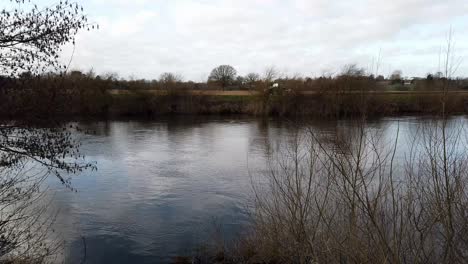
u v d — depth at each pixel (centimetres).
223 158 2338
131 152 2573
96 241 1118
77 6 904
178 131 3688
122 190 1655
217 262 925
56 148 890
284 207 863
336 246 555
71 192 1598
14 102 823
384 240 439
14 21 779
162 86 5550
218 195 1566
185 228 1216
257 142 2866
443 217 456
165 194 1598
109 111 5162
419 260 478
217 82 7638
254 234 966
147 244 1099
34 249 911
